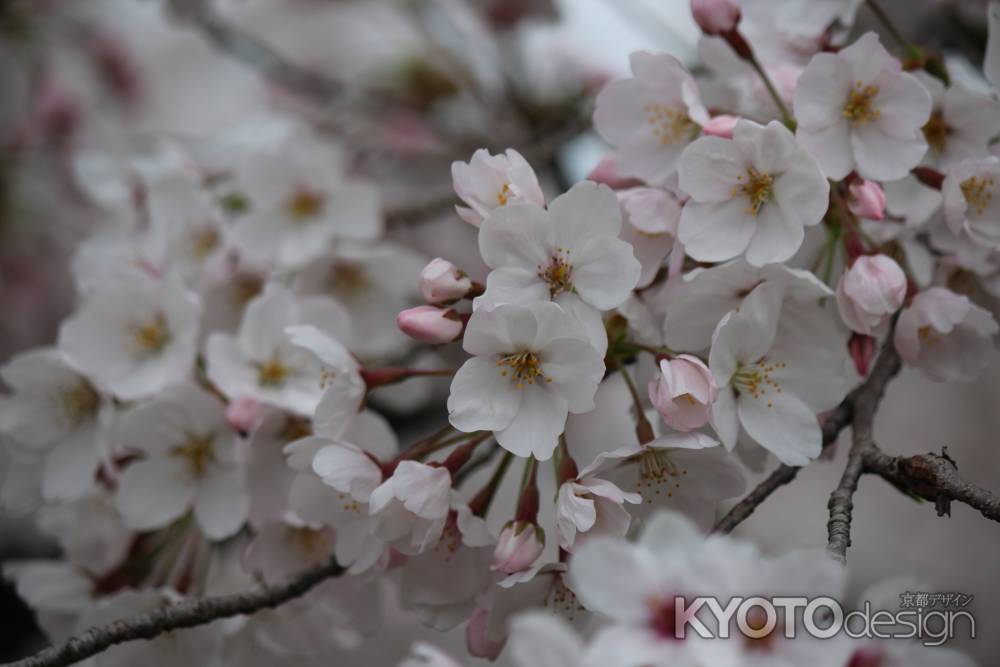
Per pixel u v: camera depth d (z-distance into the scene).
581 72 0.87
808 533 0.90
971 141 0.61
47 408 0.66
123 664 0.63
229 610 0.60
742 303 0.57
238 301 0.71
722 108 0.62
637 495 0.56
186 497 0.64
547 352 0.56
